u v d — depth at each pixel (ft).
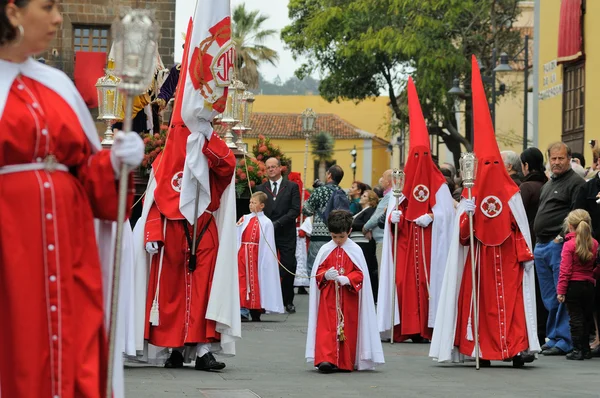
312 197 83.66
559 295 53.47
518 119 215.51
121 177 21.79
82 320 22.02
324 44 206.39
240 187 80.53
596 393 40.63
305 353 51.62
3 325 21.40
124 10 21.75
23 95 21.61
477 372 47.73
